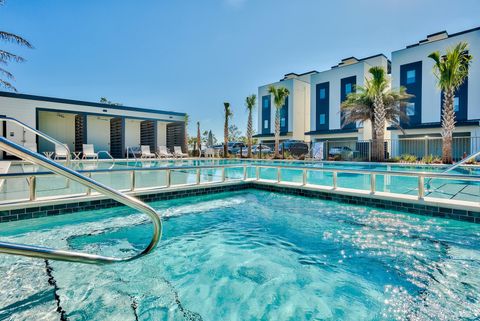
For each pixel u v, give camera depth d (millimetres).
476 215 4176
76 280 2803
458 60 12070
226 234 4184
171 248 3668
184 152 21078
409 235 4016
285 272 3047
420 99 19859
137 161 16281
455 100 18281
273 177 10016
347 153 16062
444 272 2965
